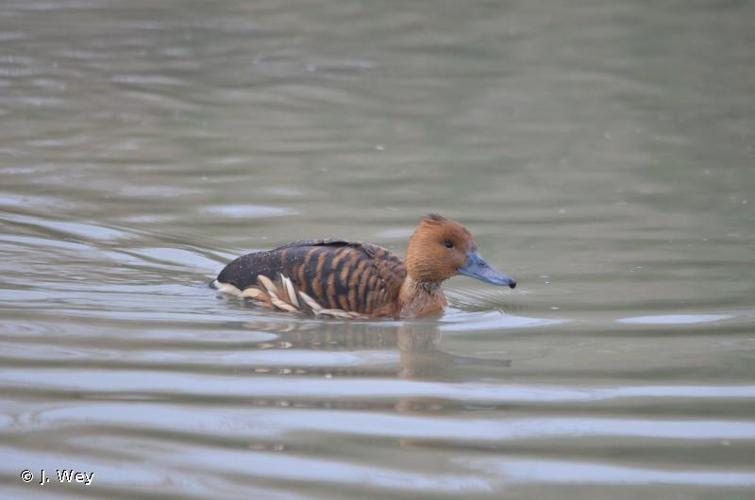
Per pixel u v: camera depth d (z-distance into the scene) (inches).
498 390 474.3
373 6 1305.4
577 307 574.9
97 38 1163.9
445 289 621.3
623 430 436.5
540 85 1022.4
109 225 686.5
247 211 720.3
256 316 562.6
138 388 467.8
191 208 723.4
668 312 563.8
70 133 876.6
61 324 538.0
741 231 691.4
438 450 419.2
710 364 500.1
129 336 527.2
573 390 473.7
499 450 420.2
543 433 434.0
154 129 893.2
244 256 597.6
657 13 1263.5
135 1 1328.7
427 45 1147.9
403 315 569.9
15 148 835.4
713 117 936.3
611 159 839.1
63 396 457.7
